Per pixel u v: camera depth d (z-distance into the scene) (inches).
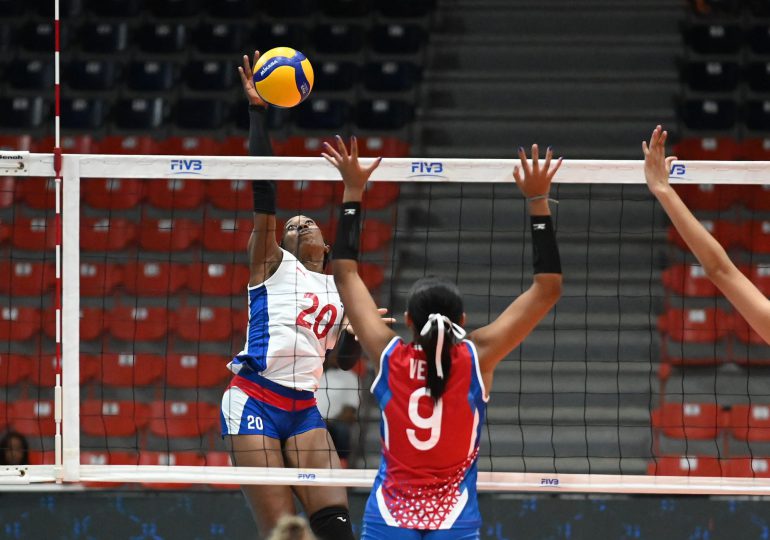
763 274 1032.2
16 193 1112.2
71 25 1256.8
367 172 375.9
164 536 681.0
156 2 1274.6
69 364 512.1
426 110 1149.1
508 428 885.8
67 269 510.9
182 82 1211.2
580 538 682.2
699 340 962.1
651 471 855.1
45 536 677.3
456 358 356.5
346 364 572.4
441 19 1233.4
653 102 1138.0
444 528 350.9
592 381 927.0
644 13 1209.4
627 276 1011.9
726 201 1077.8
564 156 1087.0
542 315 358.9
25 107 1160.2
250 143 487.5
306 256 516.7
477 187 1074.1
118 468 511.2
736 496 761.6
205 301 1037.8
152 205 1109.7
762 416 895.1
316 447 487.5
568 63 1175.0
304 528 264.5
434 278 372.8
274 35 1235.2
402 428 355.6
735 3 1220.5
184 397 950.4
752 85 1163.9
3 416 934.4
